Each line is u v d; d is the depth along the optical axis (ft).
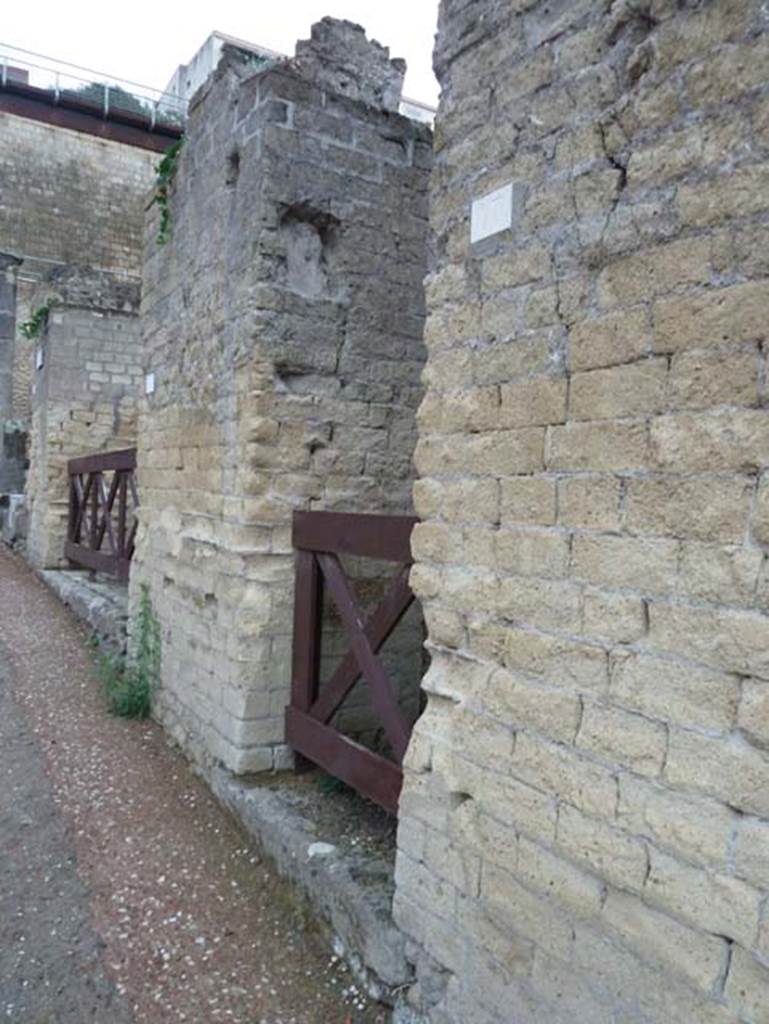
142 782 13.66
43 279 36.65
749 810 4.95
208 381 13.83
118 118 52.24
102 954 9.12
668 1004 5.41
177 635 15.21
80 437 33.73
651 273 5.60
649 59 5.61
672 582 5.43
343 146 12.64
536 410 6.52
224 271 13.19
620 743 5.77
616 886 5.78
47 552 32.96
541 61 6.50
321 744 11.39
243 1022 8.12
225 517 12.96
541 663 6.45
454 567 7.42
